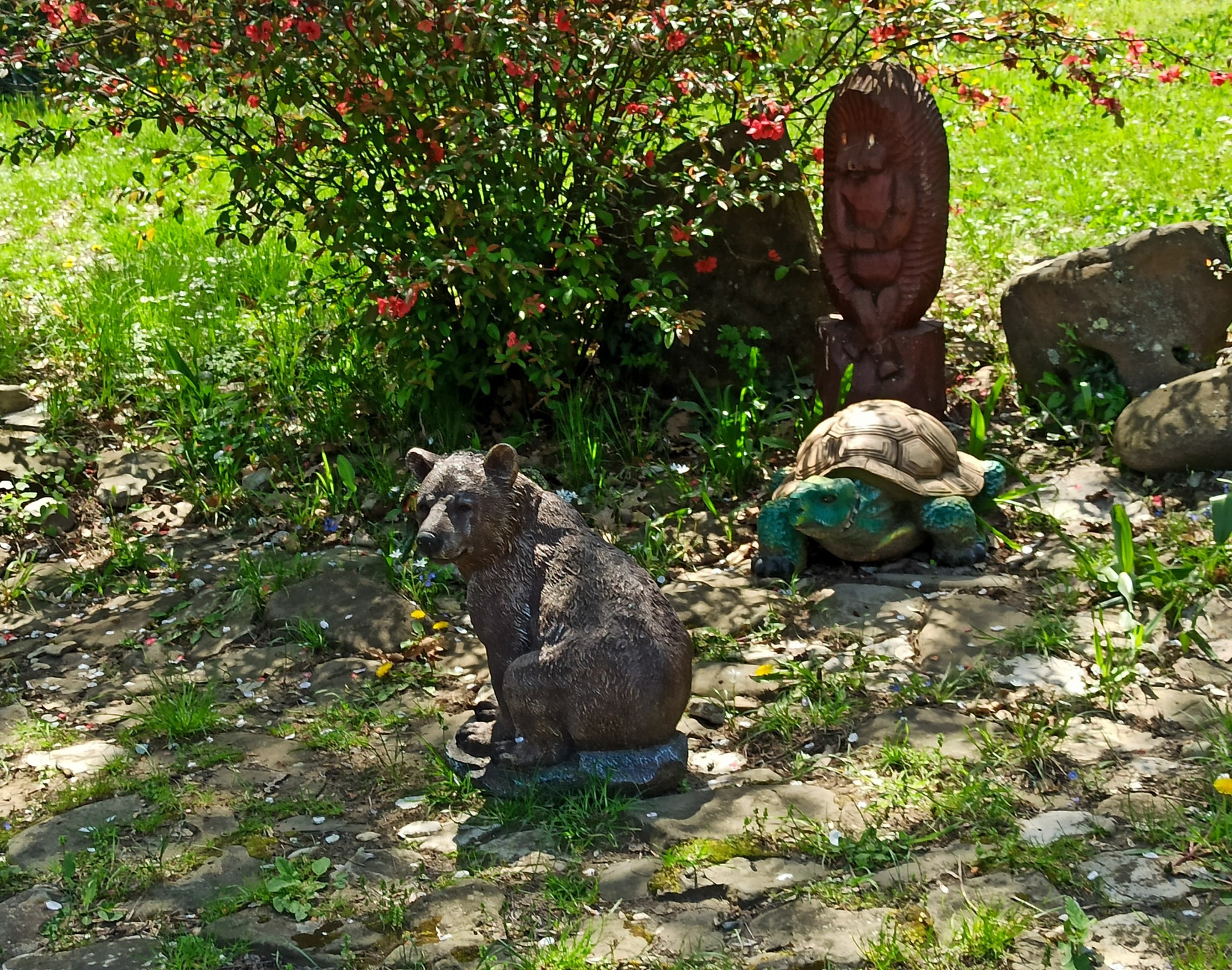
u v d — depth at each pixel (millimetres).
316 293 8148
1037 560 5441
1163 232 6406
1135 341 6477
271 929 3416
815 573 5586
